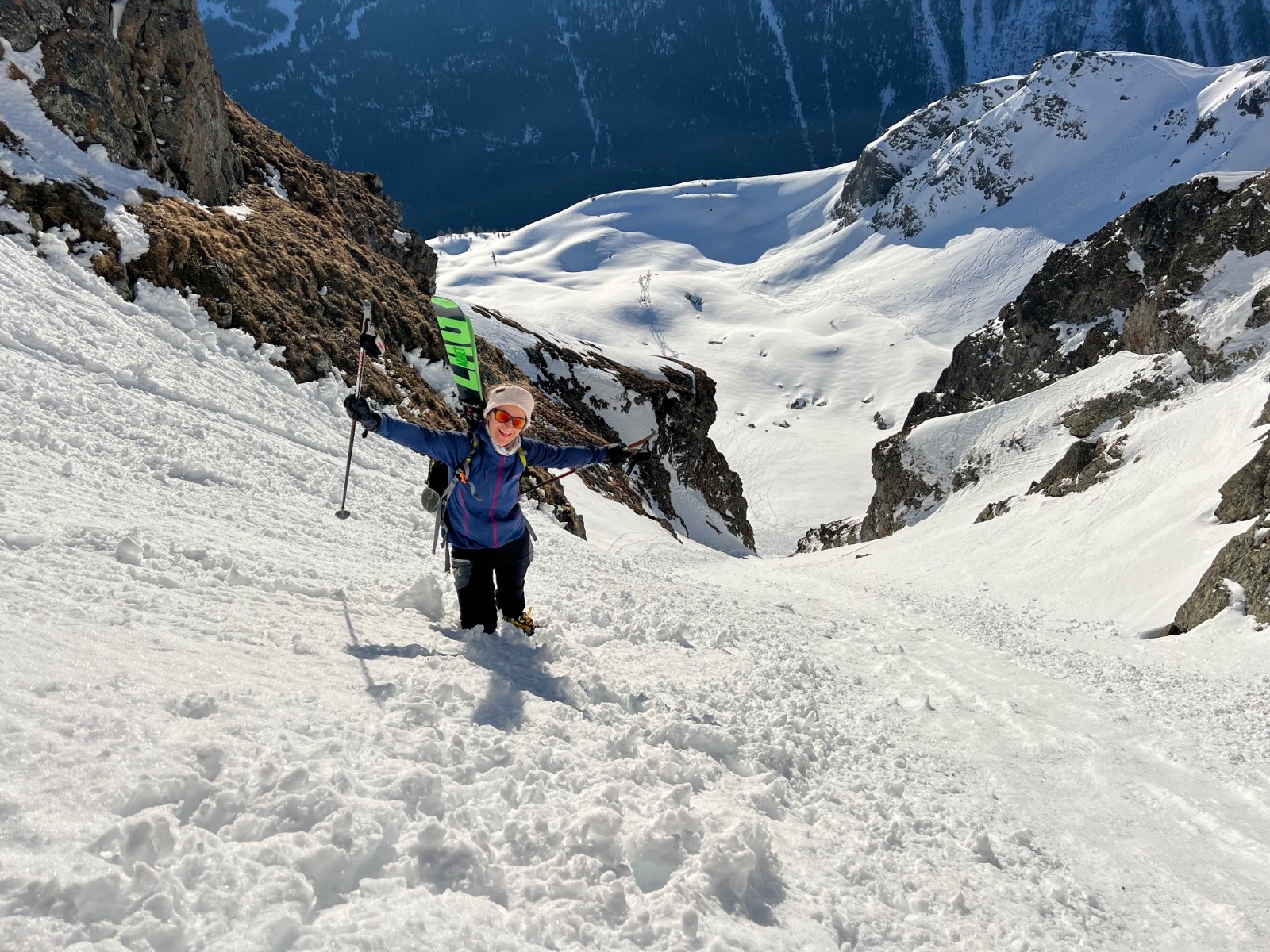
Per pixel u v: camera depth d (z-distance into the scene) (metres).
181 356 17.05
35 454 8.41
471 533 5.79
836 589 24.31
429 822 2.84
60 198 18.62
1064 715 8.41
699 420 72.62
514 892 2.67
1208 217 69.06
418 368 28.17
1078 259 81.25
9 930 1.82
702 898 2.95
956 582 37.78
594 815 3.08
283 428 16.20
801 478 152.25
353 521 11.00
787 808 4.37
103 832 2.23
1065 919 3.94
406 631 5.61
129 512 7.22
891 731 6.80
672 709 5.36
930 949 3.30
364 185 42.59
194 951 2.01
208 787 2.67
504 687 4.67
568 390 63.69
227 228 23.38
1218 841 5.48
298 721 3.39
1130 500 40.09
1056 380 79.94
